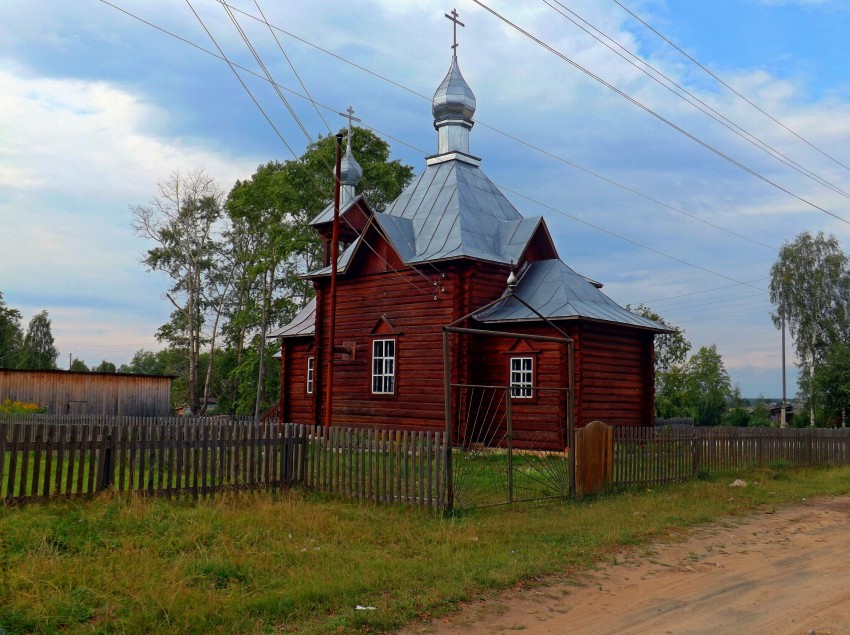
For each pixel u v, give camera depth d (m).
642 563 9.90
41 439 11.30
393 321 27.17
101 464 11.93
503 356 25.12
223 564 8.28
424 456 13.00
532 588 8.52
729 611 7.77
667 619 7.48
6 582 7.23
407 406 26.39
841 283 59.81
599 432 15.95
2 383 43.16
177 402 74.88
